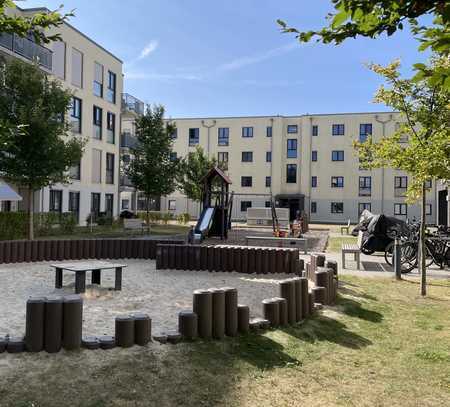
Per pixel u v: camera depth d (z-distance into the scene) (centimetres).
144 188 2708
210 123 5194
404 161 866
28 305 480
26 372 436
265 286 967
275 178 5009
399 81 862
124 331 502
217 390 430
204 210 2261
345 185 4812
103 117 3061
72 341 488
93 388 415
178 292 870
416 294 911
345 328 662
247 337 577
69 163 1827
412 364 530
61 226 2266
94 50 2927
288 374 480
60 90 1827
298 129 4991
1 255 1204
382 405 425
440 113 812
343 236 2650
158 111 2727
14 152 1670
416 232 1455
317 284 788
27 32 332
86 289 860
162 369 462
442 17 204
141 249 1350
